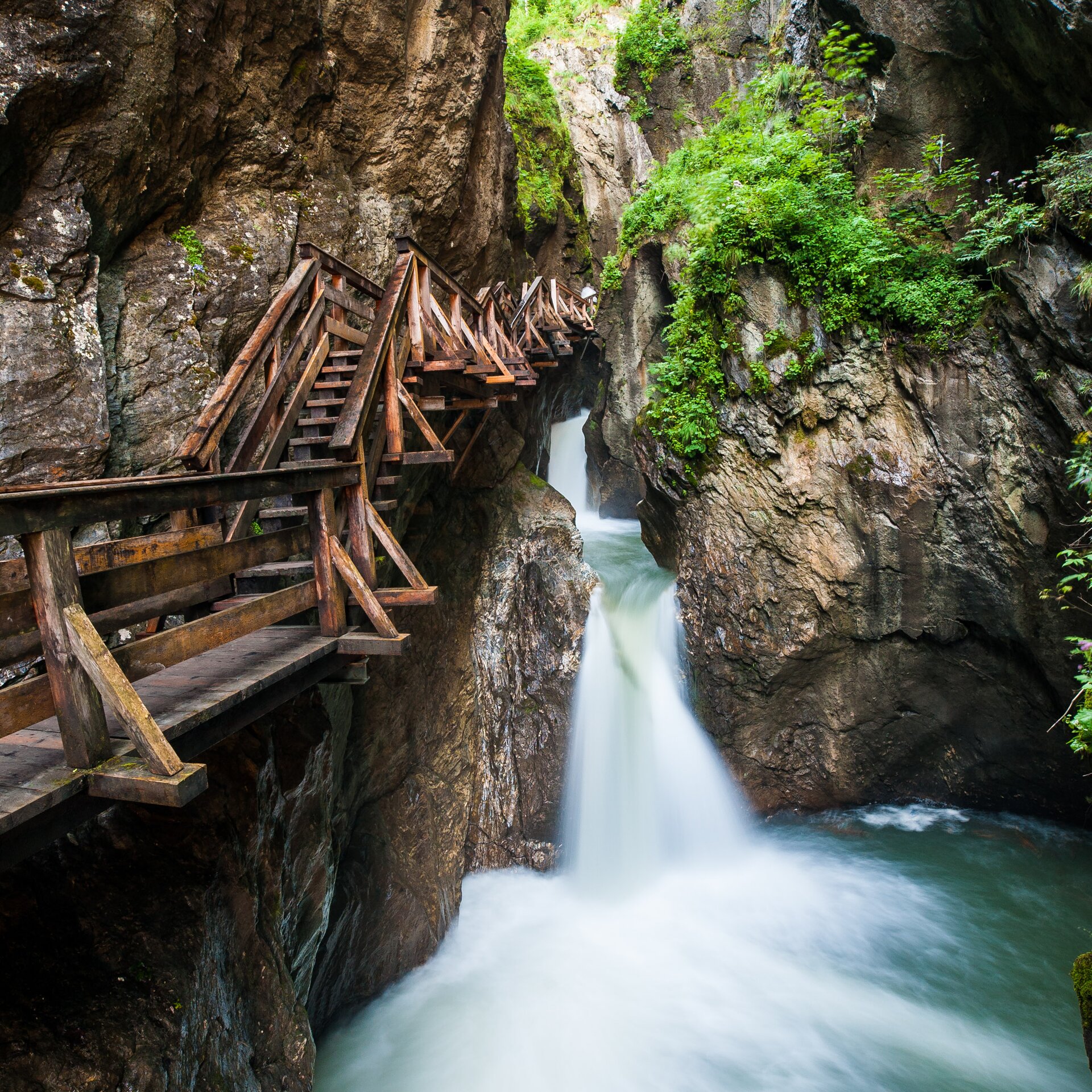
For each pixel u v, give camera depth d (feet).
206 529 12.80
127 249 17.04
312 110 22.72
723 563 30.91
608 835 30.71
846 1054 20.16
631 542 45.73
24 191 14.60
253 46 20.20
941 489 27.86
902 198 29.30
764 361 29.48
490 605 31.19
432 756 27.35
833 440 29.30
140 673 8.32
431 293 20.11
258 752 14.87
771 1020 21.75
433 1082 19.65
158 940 10.89
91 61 15.24
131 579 8.48
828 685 30.96
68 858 11.21
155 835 12.37
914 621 29.12
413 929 23.90
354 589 12.32
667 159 52.44
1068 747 28.32
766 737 31.86
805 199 29.12
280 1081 13.61
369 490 16.05
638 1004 22.68
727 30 51.83
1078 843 28.91
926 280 27.86
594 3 61.82
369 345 16.38
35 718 7.22
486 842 29.60
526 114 51.39
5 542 13.51
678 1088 19.20
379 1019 22.04
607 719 31.45
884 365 28.50
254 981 13.50
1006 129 26.91
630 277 49.85
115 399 15.65
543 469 50.37
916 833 30.58
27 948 9.78
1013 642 27.91
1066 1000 21.80
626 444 52.34
